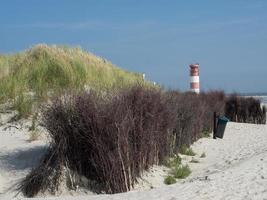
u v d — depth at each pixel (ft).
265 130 69.72
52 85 57.36
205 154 47.01
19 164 36.73
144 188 33.19
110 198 27.63
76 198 28.76
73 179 32.78
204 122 60.44
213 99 73.51
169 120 40.09
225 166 38.81
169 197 25.93
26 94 54.75
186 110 48.24
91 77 61.93
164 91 43.29
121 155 32.37
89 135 32.86
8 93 54.75
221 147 51.75
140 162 34.65
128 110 33.91
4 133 45.93
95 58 72.79
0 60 64.23
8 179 34.06
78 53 70.33
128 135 33.22
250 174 30.91
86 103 33.78
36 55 64.23
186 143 48.62
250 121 86.48
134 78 71.41
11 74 59.62
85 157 33.58
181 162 42.27
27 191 32.04
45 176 32.42
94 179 33.27
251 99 88.28
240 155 44.91
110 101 34.14
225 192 26.04
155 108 37.01
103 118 32.65
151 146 36.52
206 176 31.96
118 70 74.08
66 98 35.42
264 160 36.63
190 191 27.02
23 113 49.80
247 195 25.11
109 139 32.40
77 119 33.68
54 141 34.53
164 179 35.32
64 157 33.53
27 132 45.85
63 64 60.85
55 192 31.94
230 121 84.53
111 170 32.14
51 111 34.76
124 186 32.27
